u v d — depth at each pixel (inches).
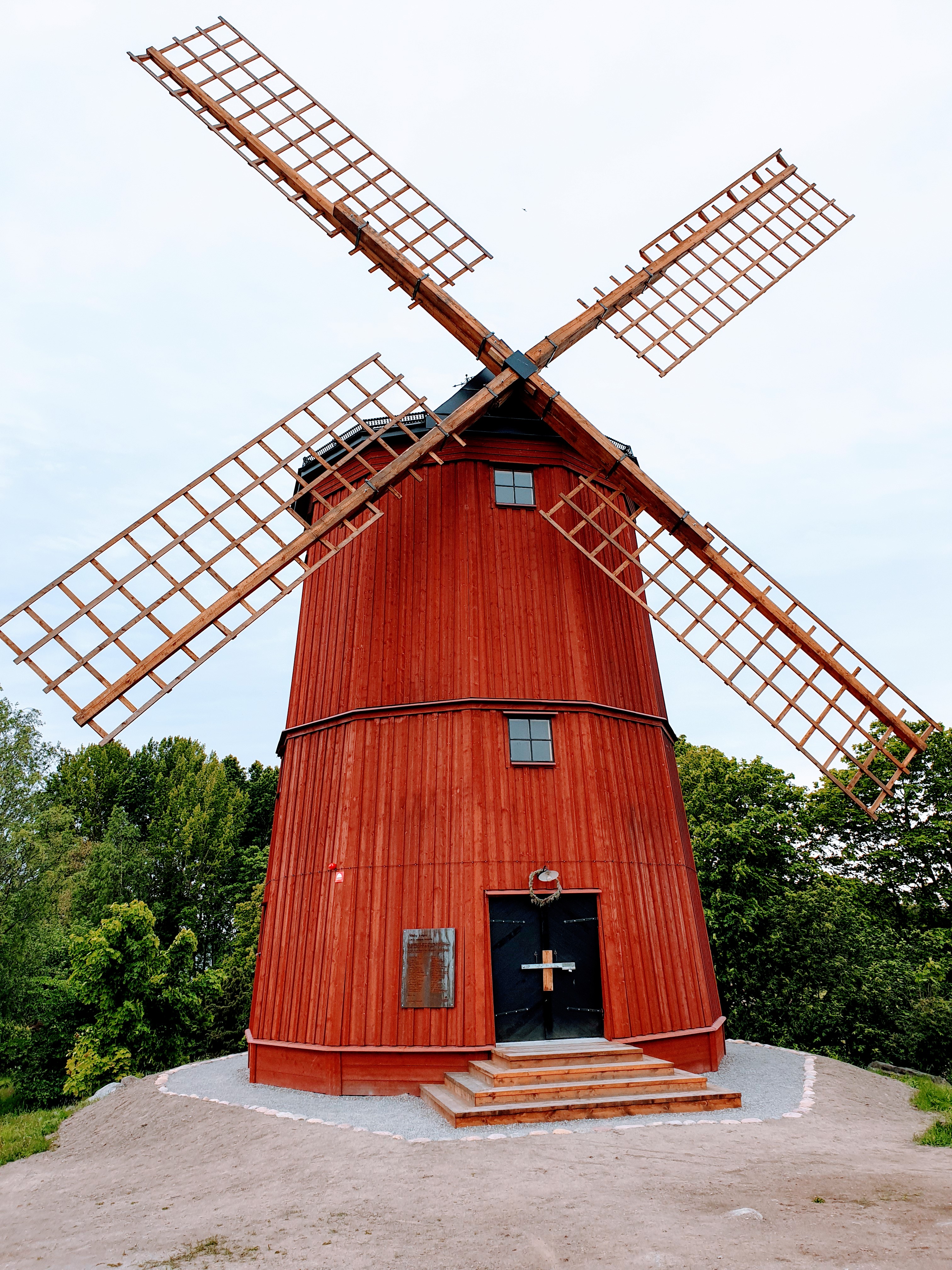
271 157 655.1
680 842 609.3
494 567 603.8
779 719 575.8
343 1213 277.0
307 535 547.5
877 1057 906.7
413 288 634.2
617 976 518.6
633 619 676.1
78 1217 324.5
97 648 489.1
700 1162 315.0
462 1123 389.4
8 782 1168.2
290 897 588.1
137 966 1090.1
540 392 604.4
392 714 576.1
